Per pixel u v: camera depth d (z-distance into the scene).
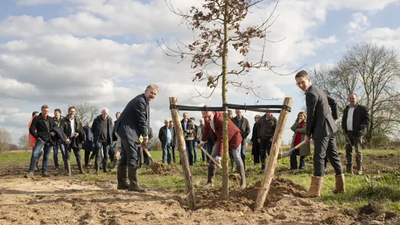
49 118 11.52
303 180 8.98
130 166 7.29
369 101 32.62
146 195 6.82
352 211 5.13
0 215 5.15
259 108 6.19
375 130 31.67
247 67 6.21
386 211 5.04
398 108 30.97
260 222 4.80
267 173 5.89
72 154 29.47
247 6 6.23
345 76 32.94
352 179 8.73
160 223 4.69
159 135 16.17
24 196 6.79
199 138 15.98
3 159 24.84
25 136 38.25
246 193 6.79
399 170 10.53
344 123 10.63
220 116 7.87
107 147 12.91
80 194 6.97
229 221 4.82
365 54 32.75
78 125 12.18
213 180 8.88
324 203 6.07
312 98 6.68
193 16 6.29
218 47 6.22
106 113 12.76
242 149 12.60
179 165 14.85
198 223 4.71
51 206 5.74
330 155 6.96
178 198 6.71
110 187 8.46
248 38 6.08
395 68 31.95
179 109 6.23
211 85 6.28
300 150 11.59
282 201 6.01
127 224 4.66
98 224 4.71
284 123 6.04
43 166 11.34
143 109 7.14
